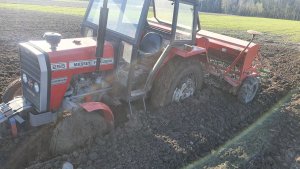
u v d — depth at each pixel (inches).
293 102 298.8
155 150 195.2
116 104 223.8
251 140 224.5
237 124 246.8
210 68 288.0
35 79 187.6
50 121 200.4
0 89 259.1
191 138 213.8
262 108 280.4
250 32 275.6
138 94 223.5
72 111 187.5
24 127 201.3
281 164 207.8
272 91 314.7
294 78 368.5
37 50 186.4
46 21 616.4
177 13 220.1
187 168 187.6
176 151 197.6
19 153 183.8
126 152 190.1
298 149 225.1
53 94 190.9
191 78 254.5
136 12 207.3
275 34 763.4
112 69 217.0
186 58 243.3
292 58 469.7
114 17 218.4
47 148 187.5
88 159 181.2
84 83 205.9
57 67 186.7
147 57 234.2
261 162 204.2
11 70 308.8
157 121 225.0
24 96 204.1
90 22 232.4
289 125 257.0
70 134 181.9
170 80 232.8
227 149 210.7
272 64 428.5
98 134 194.1
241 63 279.0
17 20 590.9
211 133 223.9
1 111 191.0
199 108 252.7
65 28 558.3
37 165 171.8
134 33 205.0
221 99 277.4
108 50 210.2
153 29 247.6
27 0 978.7
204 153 205.2
